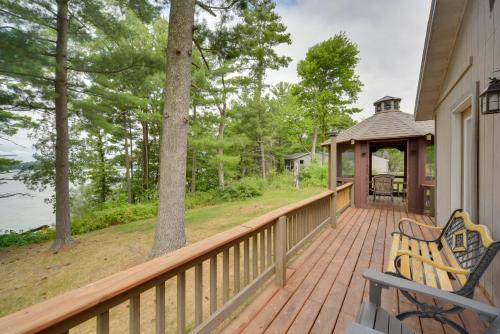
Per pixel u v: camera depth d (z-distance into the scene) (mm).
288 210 2656
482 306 1165
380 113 8055
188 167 14391
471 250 1978
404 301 2170
